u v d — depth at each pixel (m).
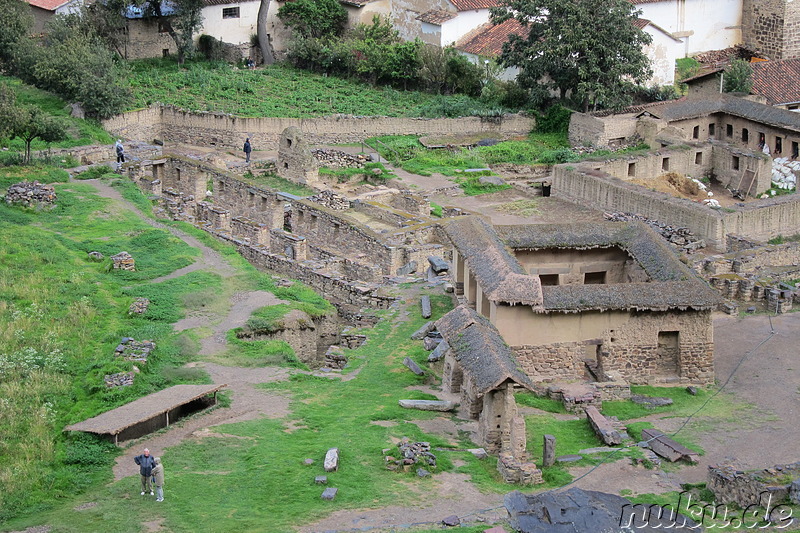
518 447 39.62
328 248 68.69
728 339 53.34
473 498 36.94
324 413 44.56
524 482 38.19
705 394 47.69
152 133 94.69
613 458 40.62
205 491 37.78
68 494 38.03
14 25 94.19
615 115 91.94
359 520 35.41
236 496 37.38
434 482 38.16
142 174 79.06
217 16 107.12
